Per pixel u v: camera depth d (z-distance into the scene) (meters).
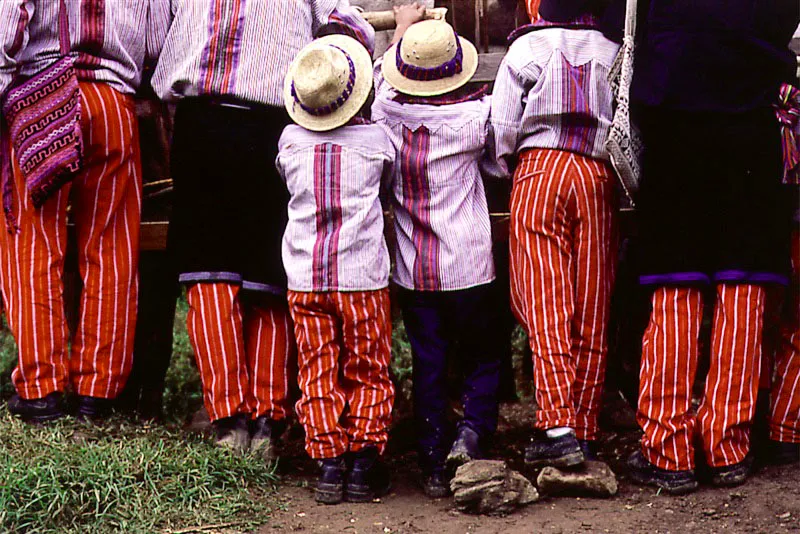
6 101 4.93
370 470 4.62
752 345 4.59
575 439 4.55
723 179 4.57
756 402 5.11
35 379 4.99
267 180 4.97
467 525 4.31
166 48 5.00
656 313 4.67
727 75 4.54
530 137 4.75
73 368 5.13
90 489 4.34
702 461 4.78
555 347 4.61
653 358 4.64
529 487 4.53
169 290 5.81
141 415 5.66
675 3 4.59
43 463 4.45
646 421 4.68
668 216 4.61
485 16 5.99
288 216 4.81
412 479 5.02
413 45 4.71
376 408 4.62
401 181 4.79
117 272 5.13
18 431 4.82
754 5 4.55
